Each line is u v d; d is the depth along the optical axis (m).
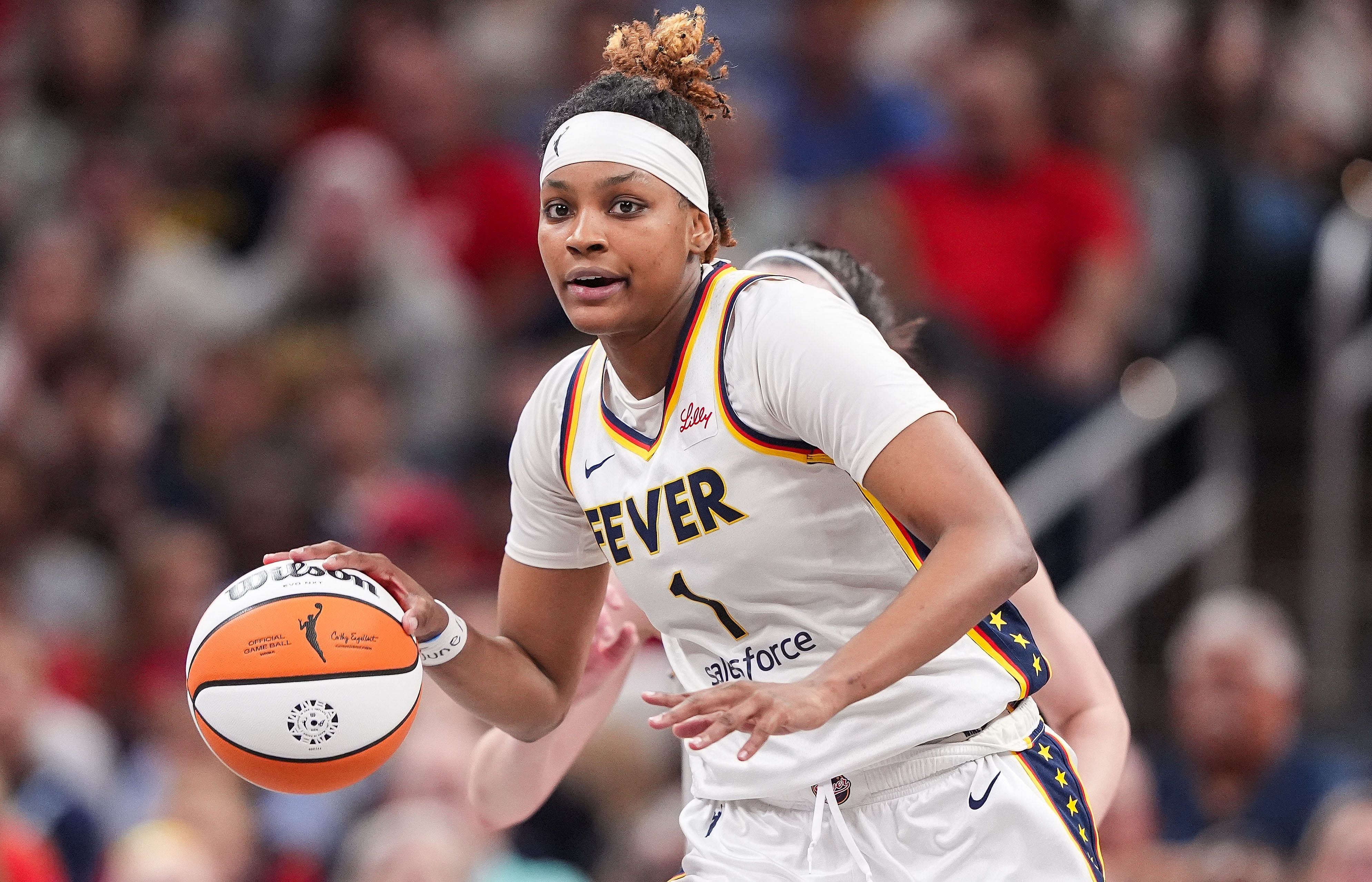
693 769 10.63
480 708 10.68
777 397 9.23
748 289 9.59
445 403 26.61
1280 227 26.66
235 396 25.80
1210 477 25.06
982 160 26.64
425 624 10.12
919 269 24.72
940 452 8.78
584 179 9.35
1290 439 26.84
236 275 28.61
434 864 17.75
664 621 10.12
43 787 20.53
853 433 8.93
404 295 26.67
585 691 12.01
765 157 27.17
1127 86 27.80
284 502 24.34
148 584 23.25
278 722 9.61
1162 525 24.88
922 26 32.69
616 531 9.97
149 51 31.27
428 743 20.00
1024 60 28.23
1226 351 26.56
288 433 25.17
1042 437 24.50
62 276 26.33
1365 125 29.95
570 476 10.20
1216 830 19.50
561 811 21.36
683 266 9.53
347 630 9.74
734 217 26.09
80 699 23.31
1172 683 25.08
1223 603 20.78
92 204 28.59
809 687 8.23
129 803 21.58
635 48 9.77
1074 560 24.77
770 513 9.45
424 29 31.23
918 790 9.74
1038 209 26.42
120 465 25.78
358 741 9.76
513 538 10.87
